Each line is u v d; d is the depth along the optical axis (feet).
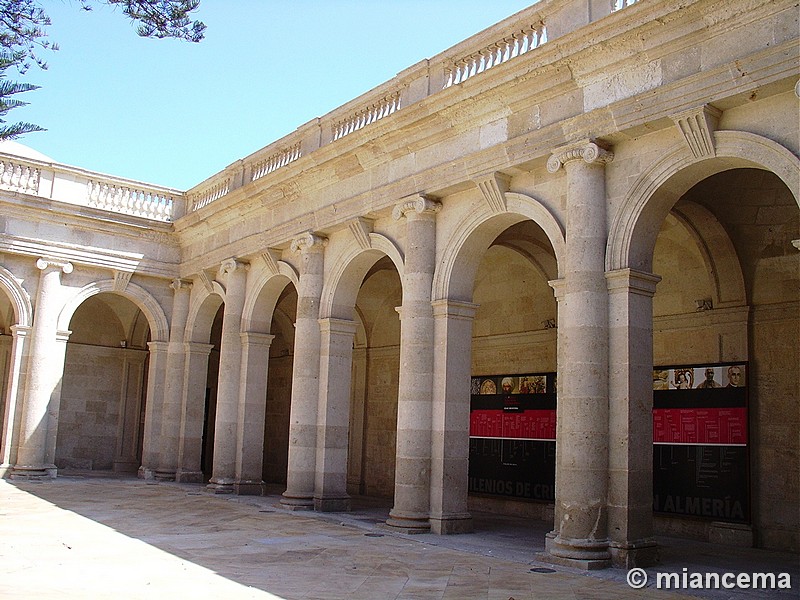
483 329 73.20
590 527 39.83
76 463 96.53
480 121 50.16
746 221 52.54
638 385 41.09
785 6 35.42
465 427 51.62
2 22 36.22
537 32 48.01
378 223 59.31
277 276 71.56
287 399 101.04
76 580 32.14
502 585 34.17
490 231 51.83
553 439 64.59
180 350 86.33
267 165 74.02
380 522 54.60
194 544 43.19
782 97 36.14
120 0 35.55
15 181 80.53
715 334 54.24
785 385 50.31
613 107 41.63
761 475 50.65
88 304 99.50
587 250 42.42
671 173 40.29
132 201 86.99
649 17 39.50
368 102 60.29
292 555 40.60
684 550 47.29
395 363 83.41
